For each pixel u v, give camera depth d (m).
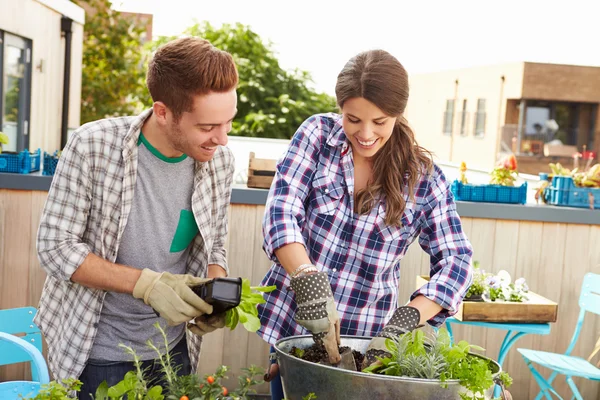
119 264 1.71
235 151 4.45
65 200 1.71
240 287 1.63
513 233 4.01
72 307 1.79
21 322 2.38
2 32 5.80
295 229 1.86
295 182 1.95
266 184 3.87
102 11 13.70
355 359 1.80
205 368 3.89
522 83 15.63
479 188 4.03
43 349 3.69
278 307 2.05
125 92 13.74
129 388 1.47
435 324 1.94
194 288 1.65
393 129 1.93
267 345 3.90
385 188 1.94
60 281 1.83
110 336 1.82
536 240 4.02
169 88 1.58
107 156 1.73
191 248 1.92
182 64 1.56
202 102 1.57
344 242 1.98
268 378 2.02
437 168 2.01
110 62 13.77
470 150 16.56
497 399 1.61
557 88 15.87
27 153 3.72
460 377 1.50
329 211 1.96
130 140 1.73
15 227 3.65
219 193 1.92
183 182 1.81
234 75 1.60
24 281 3.68
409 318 1.81
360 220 1.96
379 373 1.64
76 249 1.68
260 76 13.39
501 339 4.10
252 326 1.69
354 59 1.80
